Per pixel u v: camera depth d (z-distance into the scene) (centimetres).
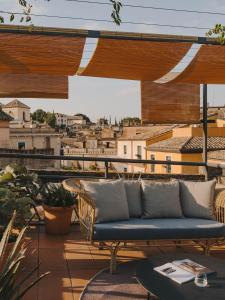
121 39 385
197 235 404
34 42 379
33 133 4012
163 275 298
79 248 462
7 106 5322
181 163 607
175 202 460
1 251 255
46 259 423
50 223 509
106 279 371
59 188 515
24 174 496
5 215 396
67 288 351
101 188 430
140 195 466
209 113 3441
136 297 336
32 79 497
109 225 398
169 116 571
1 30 357
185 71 490
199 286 278
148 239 395
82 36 375
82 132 7512
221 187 495
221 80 552
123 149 4053
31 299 327
